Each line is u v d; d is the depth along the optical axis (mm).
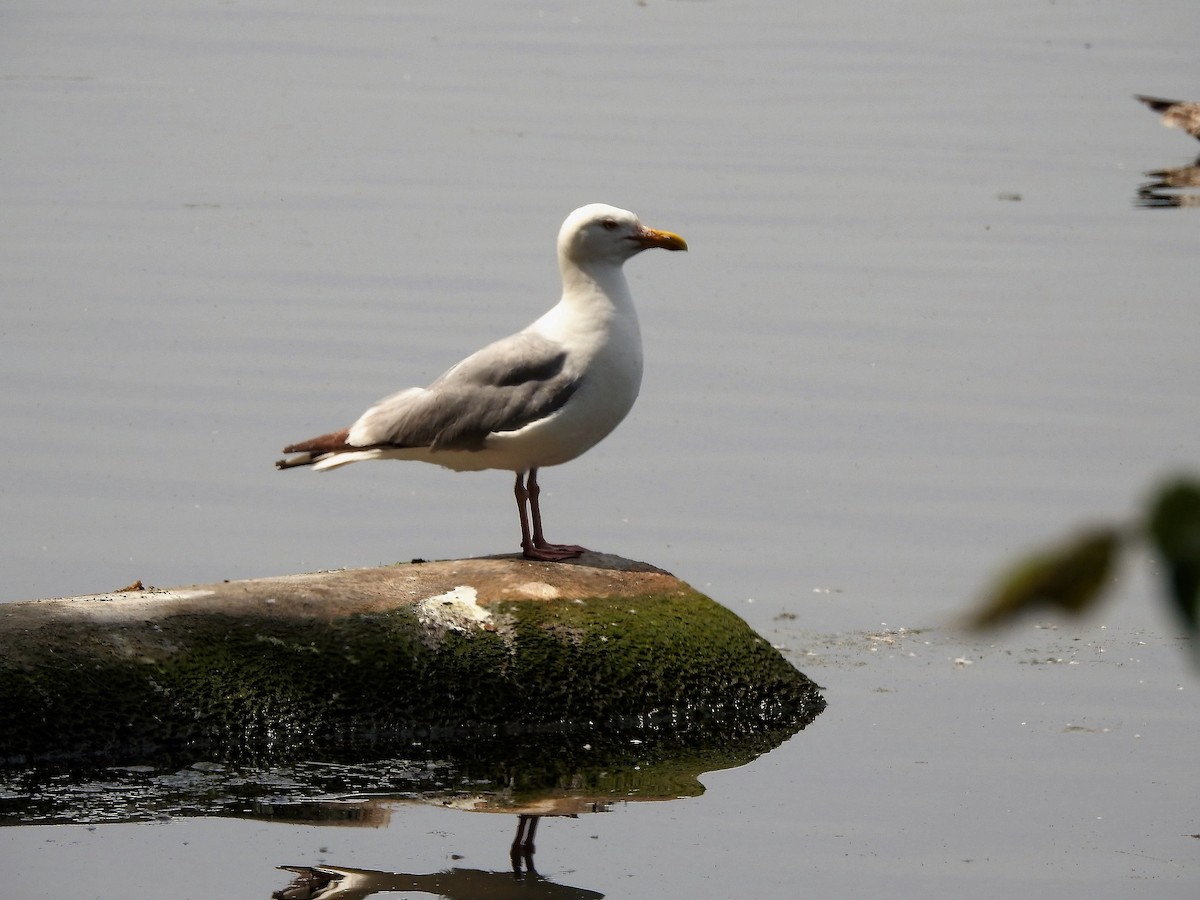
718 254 21500
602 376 10703
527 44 34531
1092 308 19531
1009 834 8938
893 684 11258
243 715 9719
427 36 35312
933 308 19531
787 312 19391
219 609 10164
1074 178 25734
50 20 36750
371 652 10094
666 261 21172
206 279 20125
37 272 20266
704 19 37219
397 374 17234
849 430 16219
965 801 9375
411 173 25188
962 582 13164
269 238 21828
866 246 21922
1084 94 31406
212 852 8375
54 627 9727
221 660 9859
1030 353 18109
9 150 26312
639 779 9656
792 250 21719
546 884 8125
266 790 9219
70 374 17141
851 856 8617
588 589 10805
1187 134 28422
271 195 23922
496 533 14195
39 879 8016
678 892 8078
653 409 16750
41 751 9281
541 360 10641
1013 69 33281
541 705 10188
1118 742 10242
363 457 10797
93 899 7820
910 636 12219
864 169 25969
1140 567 13250
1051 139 28203
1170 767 9859
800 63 33375
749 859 8508
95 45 34469
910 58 34062
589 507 14695
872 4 39094
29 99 29891
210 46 34406
